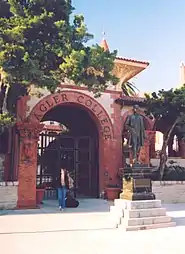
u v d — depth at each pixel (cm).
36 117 1535
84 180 1842
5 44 962
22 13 1072
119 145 1725
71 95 1634
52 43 1088
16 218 1072
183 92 1655
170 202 1609
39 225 948
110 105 1738
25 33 1036
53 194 1806
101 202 1544
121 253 650
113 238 789
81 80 1095
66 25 1070
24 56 954
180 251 668
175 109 1653
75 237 799
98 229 898
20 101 1502
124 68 1767
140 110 1802
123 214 945
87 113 1805
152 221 929
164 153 1727
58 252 653
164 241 757
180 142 2058
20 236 802
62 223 984
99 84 1155
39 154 1778
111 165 1691
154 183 1591
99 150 1736
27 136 1414
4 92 1235
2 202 1292
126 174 1031
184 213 1218
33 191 1369
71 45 1077
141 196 980
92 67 1082
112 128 1720
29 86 1252
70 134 2092
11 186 1318
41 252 652
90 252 655
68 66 993
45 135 1778
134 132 1038
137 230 890
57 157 1791
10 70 971
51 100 1584
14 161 1473
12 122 1109
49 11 1101
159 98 1700
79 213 1191
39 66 1073
